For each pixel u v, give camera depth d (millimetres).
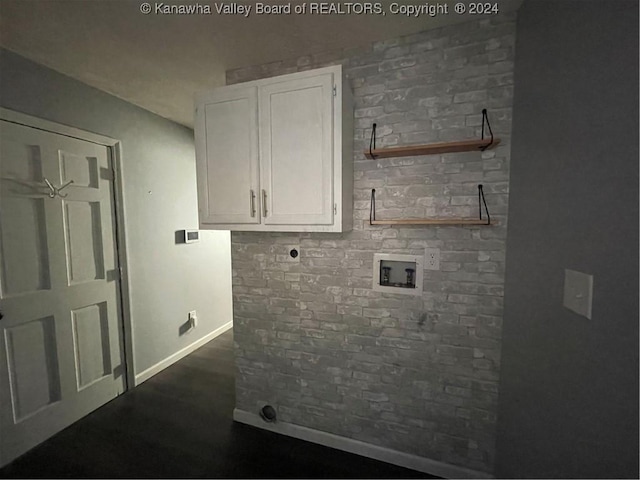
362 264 1633
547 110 1032
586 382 811
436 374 1545
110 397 2223
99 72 1845
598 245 764
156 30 1435
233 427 1944
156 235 2629
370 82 1547
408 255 1544
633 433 650
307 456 1705
